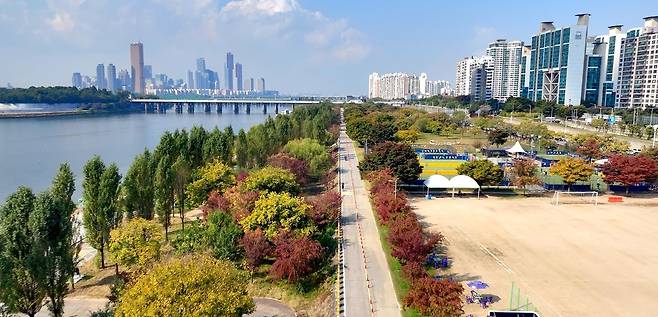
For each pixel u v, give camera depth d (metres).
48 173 149.75
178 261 45.00
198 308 37.97
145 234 62.50
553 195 108.56
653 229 83.88
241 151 116.00
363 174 115.81
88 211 68.88
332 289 58.22
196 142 104.81
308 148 124.06
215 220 66.69
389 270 61.53
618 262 68.00
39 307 49.31
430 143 190.25
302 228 66.31
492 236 78.88
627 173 106.69
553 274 63.50
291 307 58.06
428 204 99.50
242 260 62.03
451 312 44.38
